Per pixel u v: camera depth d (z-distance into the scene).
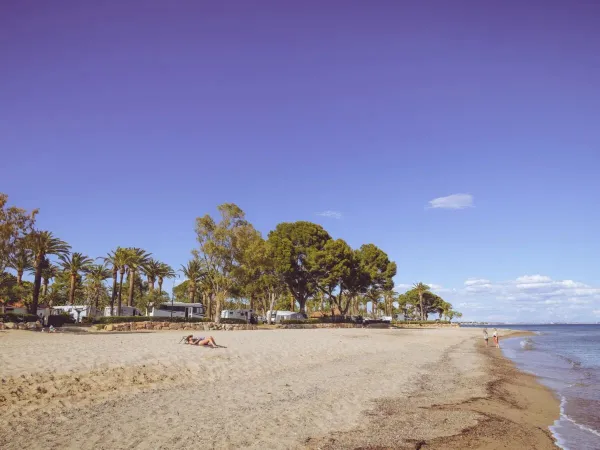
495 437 10.27
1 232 29.75
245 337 32.03
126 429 9.37
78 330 39.09
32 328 33.34
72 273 64.31
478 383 18.48
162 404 11.69
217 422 10.22
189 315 62.38
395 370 20.91
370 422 11.01
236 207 52.12
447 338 54.56
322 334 42.66
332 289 76.31
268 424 10.29
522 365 28.11
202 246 50.56
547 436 10.73
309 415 11.32
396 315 134.25
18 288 55.22
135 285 88.19
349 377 17.97
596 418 12.99
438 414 12.20
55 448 8.04
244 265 51.72
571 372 24.52
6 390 11.14
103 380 13.41
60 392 11.78
